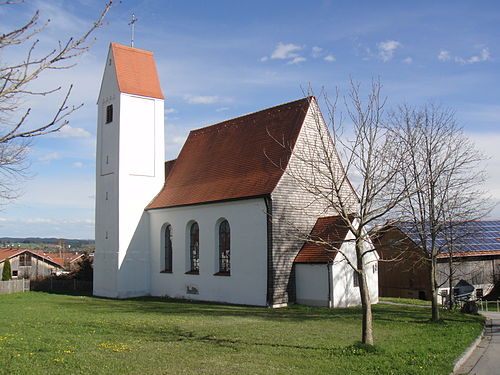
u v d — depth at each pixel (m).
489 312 28.00
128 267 35.50
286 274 26.89
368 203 15.19
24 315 22.97
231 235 28.88
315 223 28.62
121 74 37.47
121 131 36.34
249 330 17.50
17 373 10.73
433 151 22.06
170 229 35.16
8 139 6.12
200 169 34.84
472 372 12.16
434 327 18.86
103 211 37.66
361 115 17.72
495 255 40.72
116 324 19.14
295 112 30.09
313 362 12.20
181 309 25.67
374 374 11.19
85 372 11.02
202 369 11.41
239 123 34.56
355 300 27.12
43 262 73.25
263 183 27.70
